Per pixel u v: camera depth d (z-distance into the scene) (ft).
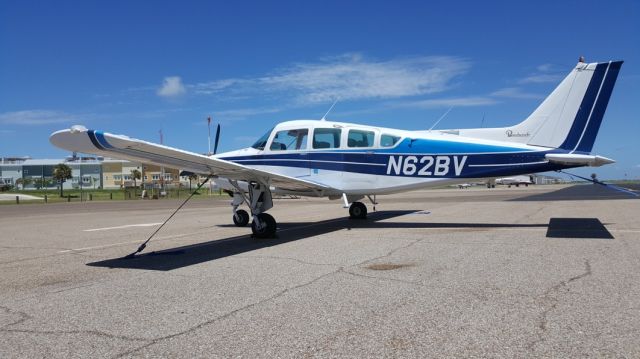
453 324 10.77
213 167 24.12
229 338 10.28
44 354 9.60
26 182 326.65
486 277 15.28
